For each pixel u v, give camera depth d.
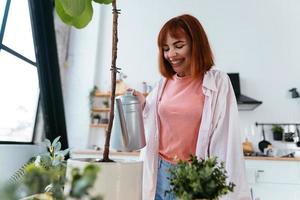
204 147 0.86
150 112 0.99
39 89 2.79
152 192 0.89
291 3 3.38
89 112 3.41
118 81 3.47
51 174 0.39
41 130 2.91
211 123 0.86
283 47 3.32
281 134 3.09
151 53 3.62
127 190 0.52
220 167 0.52
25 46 2.59
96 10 3.71
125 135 0.68
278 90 3.24
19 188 0.33
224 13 3.53
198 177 0.48
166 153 0.93
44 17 2.69
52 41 2.77
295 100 3.18
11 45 2.39
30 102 2.79
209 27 3.52
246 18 3.47
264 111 3.23
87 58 3.58
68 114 3.44
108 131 0.62
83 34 3.66
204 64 0.90
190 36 0.88
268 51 3.35
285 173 2.46
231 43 3.44
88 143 3.36
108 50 3.71
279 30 3.36
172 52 0.88
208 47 0.91
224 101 0.88
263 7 3.45
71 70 3.57
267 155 2.76
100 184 0.49
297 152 2.97
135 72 3.60
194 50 0.88
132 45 3.69
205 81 0.91
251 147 3.02
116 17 0.64
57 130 2.89
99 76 3.64
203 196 0.47
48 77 2.78
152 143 0.95
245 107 3.12
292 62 3.27
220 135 0.85
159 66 1.01
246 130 3.21
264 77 3.30
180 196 0.48
